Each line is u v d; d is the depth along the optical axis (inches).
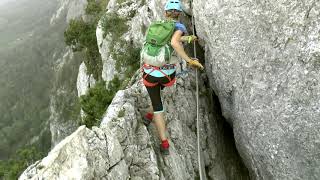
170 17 97.4
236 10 102.7
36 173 72.9
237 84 108.8
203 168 117.6
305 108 93.0
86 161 78.6
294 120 95.7
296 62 93.0
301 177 100.0
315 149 94.3
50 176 72.7
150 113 103.6
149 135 100.3
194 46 121.0
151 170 94.5
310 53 90.1
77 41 456.4
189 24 135.5
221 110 132.9
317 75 89.7
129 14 313.9
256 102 103.4
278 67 96.7
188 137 117.2
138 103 107.8
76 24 448.8
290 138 98.0
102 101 241.1
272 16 95.7
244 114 109.0
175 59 97.9
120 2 339.0
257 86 102.1
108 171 84.3
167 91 117.6
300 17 91.0
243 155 120.1
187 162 111.7
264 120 102.9
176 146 110.2
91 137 84.5
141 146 97.2
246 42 102.6
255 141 108.2
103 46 320.8
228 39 106.9
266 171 109.7
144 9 221.6
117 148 88.1
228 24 105.7
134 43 289.3
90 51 428.8
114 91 248.2
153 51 92.7
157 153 100.8
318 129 92.2
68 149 77.8
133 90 109.7
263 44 98.8
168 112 114.1
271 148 103.7
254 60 101.6
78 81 461.7
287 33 93.7
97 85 311.7
